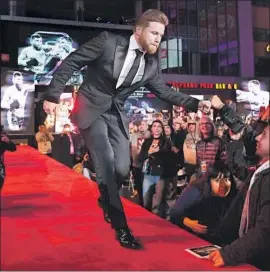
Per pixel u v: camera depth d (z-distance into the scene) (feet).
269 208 7.19
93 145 7.46
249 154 8.55
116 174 7.62
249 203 7.70
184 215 9.23
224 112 8.60
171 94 8.37
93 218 7.89
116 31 7.54
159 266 6.13
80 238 6.95
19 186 9.46
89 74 7.61
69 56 7.28
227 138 9.03
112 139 7.64
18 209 8.09
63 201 8.67
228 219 8.49
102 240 6.96
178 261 6.48
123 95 7.70
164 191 10.61
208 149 9.35
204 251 6.99
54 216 7.89
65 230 7.25
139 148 11.16
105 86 7.46
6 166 11.18
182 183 10.60
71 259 6.09
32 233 6.97
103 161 7.37
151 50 7.55
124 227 7.17
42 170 11.00
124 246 6.80
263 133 8.30
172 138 10.77
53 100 7.14
